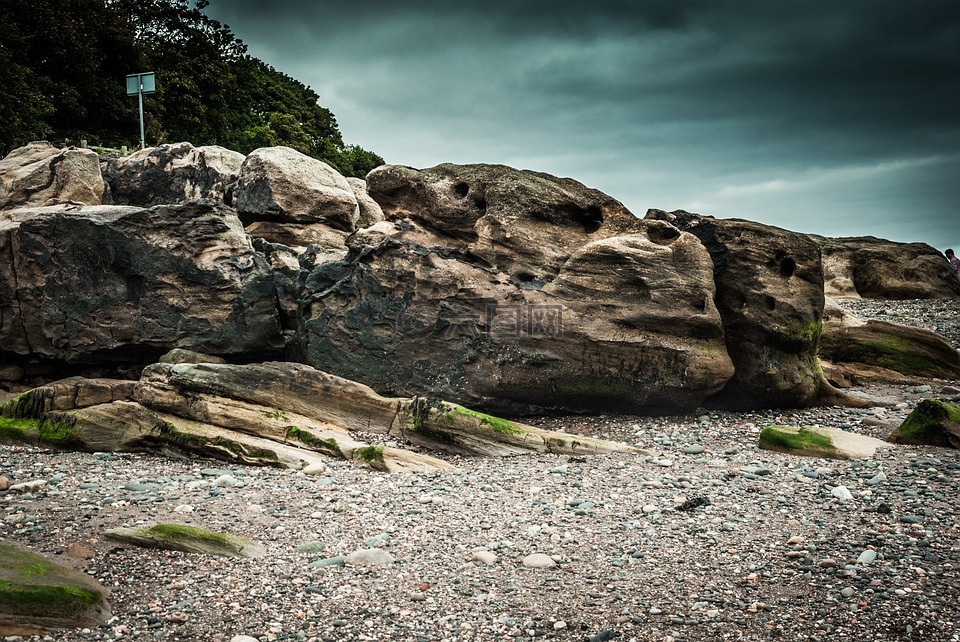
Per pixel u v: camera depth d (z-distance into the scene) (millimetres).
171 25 60375
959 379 18438
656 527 9578
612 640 6840
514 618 7266
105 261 16031
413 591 7805
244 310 15742
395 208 16750
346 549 8875
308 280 16062
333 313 15562
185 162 22766
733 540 9094
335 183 22000
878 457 12336
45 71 45281
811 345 15867
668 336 14773
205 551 8641
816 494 10602
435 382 14812
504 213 15602
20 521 9422
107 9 49875
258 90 73938
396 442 13414
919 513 9688
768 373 15344
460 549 8930
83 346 16047
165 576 8016
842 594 7547
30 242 16172
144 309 15898
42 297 16188
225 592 7676
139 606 7348
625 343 14625
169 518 9672
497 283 15070
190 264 15867
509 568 8406
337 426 13641
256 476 11797
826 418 15094
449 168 16516
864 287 33969
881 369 18656
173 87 56344
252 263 16062
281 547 8906
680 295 14828
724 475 11633
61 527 9258
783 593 7668
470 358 14695
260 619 7148
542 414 15062
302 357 15898
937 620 6984
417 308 15008
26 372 16703
